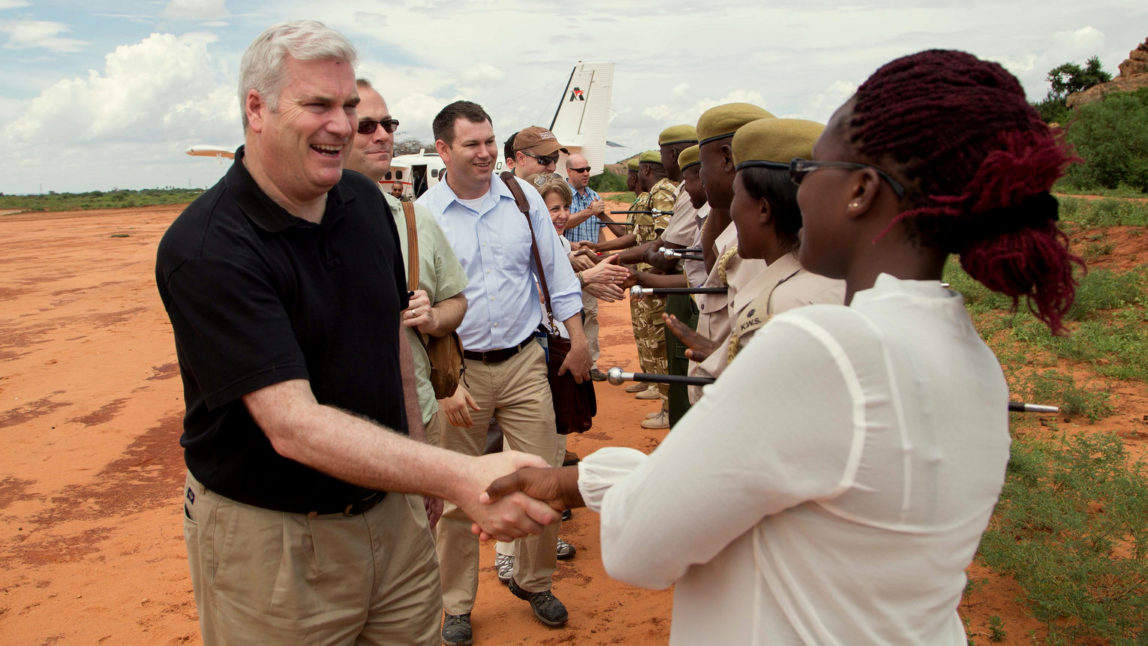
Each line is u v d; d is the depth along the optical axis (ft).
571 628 12.19
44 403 26.43
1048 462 15.28
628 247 23.48
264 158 6.21
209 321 6.00
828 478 3.53
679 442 3.80
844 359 3.46
